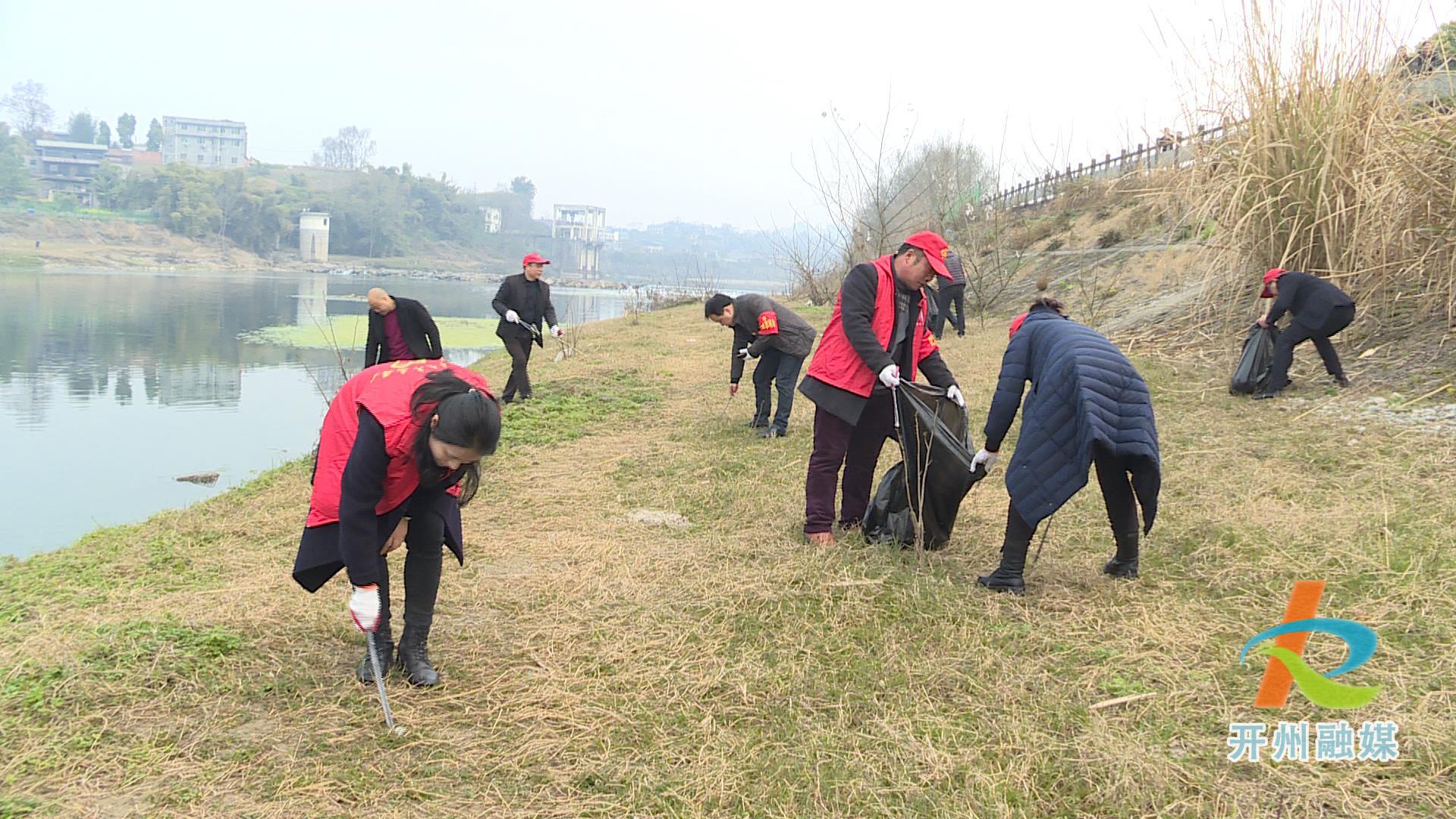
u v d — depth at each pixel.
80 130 167.38
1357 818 2.71
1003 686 3.49
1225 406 7.55
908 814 2.79
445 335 25.31
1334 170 8.39
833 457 5.04
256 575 4.90
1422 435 6.23
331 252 130.12
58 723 3.26
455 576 4.79
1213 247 9.38
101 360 19.20
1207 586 4.39
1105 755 3.01
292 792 2.90
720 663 3.73
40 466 9.71
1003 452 6.96
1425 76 8.34
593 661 3.78
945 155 20.83
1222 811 2.77
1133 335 10.50
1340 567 4.44
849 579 4.43
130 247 101.75
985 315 16.52
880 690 3.50
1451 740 3.01
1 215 98.94
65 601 4.62
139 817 2.78
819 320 18.36
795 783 2.94
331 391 15.78
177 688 3.50
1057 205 21.73
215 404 14.20
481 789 2.94
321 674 3.68
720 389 10.88
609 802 2.87
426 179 157.38
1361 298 8.45
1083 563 4.75
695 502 6.11
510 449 8.07
